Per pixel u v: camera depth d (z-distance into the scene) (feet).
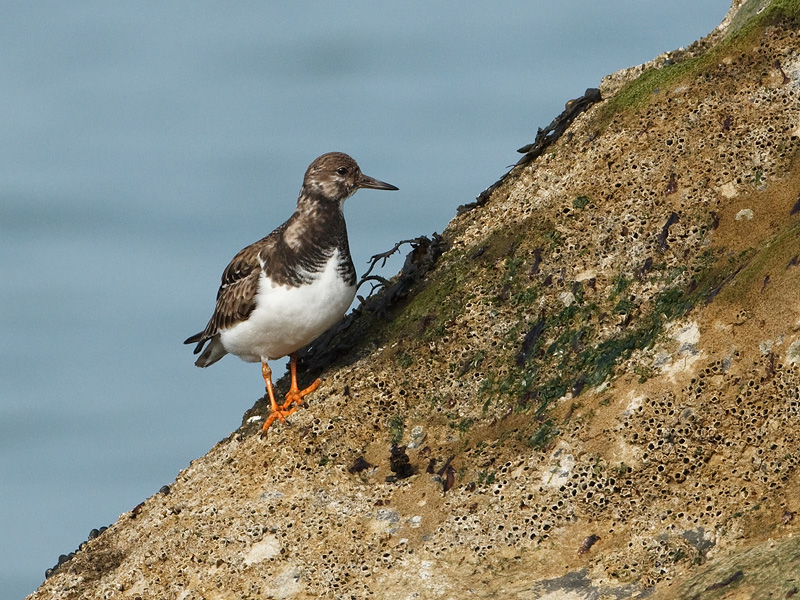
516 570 34.47
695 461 34.50
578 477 35.58
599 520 34.86
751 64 44.16
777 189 40.96
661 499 34.45
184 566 38.70
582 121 47.57
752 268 36.68
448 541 35.94
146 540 40.86
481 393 40.81
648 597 31.68
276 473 40.73
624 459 35.35
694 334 36.65
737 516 32.86
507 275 43.65
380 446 41.01
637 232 41.83
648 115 44.86
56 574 41.91
